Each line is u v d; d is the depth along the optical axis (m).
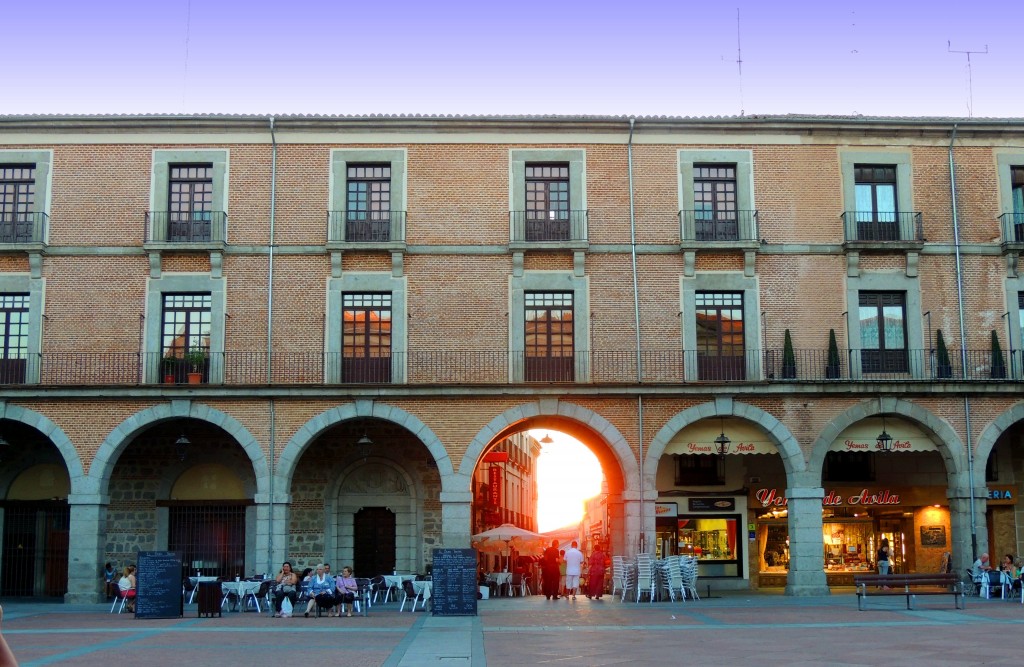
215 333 28.94
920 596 27.98
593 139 30.14
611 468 31.64
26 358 28.84
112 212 29.47
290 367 28.86
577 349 29.09
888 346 29.58
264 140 29.91
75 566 27.27
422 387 27.81
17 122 29.39
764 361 29.16
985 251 29.98
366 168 30.08
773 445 29.11
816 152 30.30
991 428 28.48
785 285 29.62
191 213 29.64
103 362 28.80
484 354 29.02
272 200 29.56
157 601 23.20
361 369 29.05
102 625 21.23
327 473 30.52
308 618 23.00
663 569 27.53
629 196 29.94
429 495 30.53
